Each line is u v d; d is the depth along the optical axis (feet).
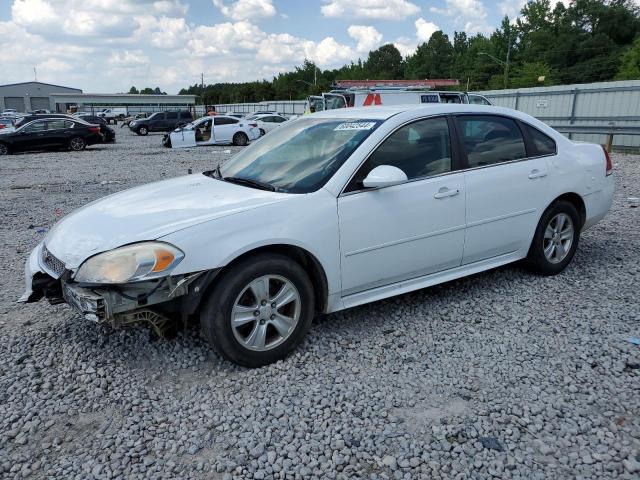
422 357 11.65
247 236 10.71
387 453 8.66
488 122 14.78
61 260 10.93
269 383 10.74
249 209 11.10
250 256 10.98
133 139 105.60
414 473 8.21
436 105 14.17
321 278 11.87
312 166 12.59
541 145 15.74
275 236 10.94
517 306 14.16
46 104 341.41
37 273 11.77
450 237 13.67
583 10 278.05
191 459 8.64
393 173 11.73
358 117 13.82
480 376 10.82
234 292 10.69
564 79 259.19
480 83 311.68
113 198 13.26
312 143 13.52
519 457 8.48
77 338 12.78
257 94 406.62
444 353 11.78
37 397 10.43
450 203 13.47
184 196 12.42
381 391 10.38
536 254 15.84
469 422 9.37
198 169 47.55
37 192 36.01
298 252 11.68
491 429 9.16
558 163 15.87
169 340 12.48
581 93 64.69
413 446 8.79
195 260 10.27
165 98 276.41
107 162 56.18
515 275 16.47
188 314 10.57
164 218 11.03
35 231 24.44
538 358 11.45
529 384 10.48
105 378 11.01
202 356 11.80
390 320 13.52
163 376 11.10
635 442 8.75
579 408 9.65
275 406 9.95
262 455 8.65
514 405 9.81
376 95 68.59
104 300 10.07
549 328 12.83
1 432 9.41
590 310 13.78
